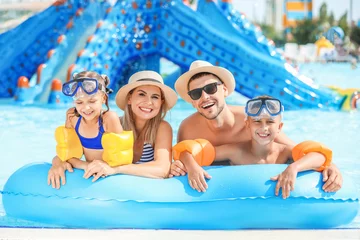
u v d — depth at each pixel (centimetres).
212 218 273
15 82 852
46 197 279
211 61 745
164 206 273
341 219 282
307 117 621
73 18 844
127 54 775
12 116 610
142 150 314
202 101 316
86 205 273
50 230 269
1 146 472
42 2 1898
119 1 786
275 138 329
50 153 448
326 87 774
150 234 264
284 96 706
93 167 277
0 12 1889
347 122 586
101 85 289
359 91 724
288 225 276
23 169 296
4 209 300
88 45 734
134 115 316
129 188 276
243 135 336
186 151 297
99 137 292
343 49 1537
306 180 279
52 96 702
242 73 728
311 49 1712
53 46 883
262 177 279
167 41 779
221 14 802
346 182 288
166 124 317
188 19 768
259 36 780
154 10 786
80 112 286
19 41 884
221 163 324
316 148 287
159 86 307
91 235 262
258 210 273
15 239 256
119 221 273
